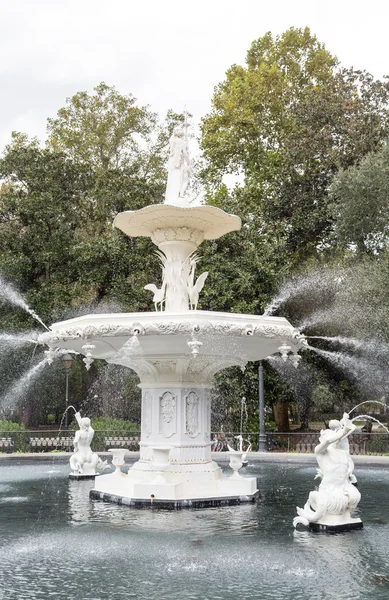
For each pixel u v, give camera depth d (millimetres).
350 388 23156
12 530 7250
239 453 9617
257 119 28875
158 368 9680
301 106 25141
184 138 10344
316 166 24547
